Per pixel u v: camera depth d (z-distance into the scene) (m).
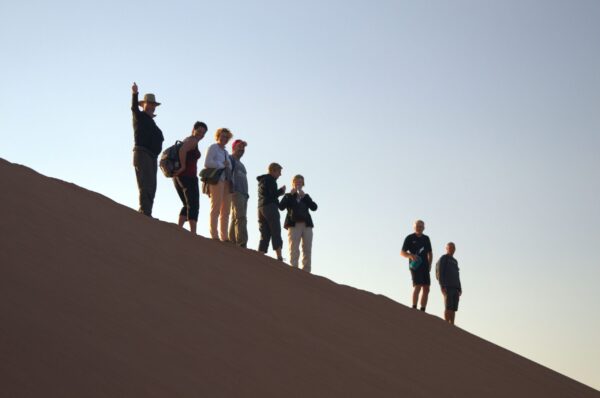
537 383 9.85
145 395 4.83
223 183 11.66
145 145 10.93
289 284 9.49
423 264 14.89
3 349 4.77
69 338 5.22
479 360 9.87
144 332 5.82
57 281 6.16
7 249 6.45
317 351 7.07
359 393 6.37
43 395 4.41
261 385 5.68
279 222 13.27
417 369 7.94
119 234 8.24
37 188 8.77
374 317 9.69
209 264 8.58
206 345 6.07
